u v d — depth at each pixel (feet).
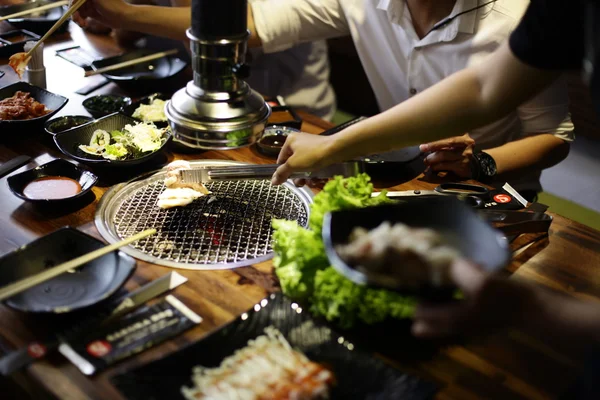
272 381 1.94
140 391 1.87
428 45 3.78
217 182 3.12
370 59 4.26
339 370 2.01
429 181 3.24
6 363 1.98
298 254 2.26
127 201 2.94
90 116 3.67
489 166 3.28
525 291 1.82
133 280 2.40
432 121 2.38
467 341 2.19
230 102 2.29
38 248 2.39
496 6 3.48
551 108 3.61
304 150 2.57
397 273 1.89
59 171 3.04
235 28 2.15
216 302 2.31
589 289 2.48
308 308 2.30
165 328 2.16
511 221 2.73
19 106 3.48
